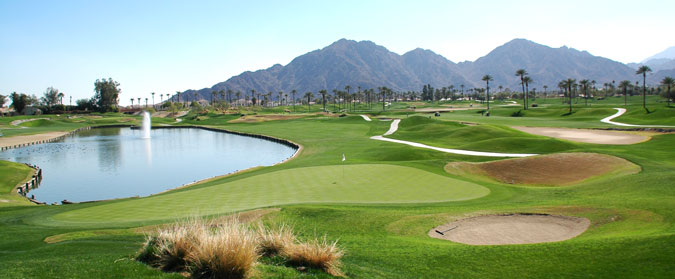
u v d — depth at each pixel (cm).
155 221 1948
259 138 10275
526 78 14838
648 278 920
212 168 6162
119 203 2536
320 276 980
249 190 2836
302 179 3228
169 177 5469
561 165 3522
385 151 5538
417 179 3089
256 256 1010
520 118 11050
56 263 1023
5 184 4603
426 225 1762
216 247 949
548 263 1087
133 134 12781
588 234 1524
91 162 6894
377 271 1088
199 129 14575
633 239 1167
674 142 5359
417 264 1166
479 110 14462
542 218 1806
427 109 17575
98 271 945
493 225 1739
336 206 2180
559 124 8788
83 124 16325
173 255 1001
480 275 1052
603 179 2831
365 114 14400
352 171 3531
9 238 1617
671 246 1057
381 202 2342
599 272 987
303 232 1689
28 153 8175
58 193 4522
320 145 7281
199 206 2344
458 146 6112
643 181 2438
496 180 3300
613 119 9488
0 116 17925
